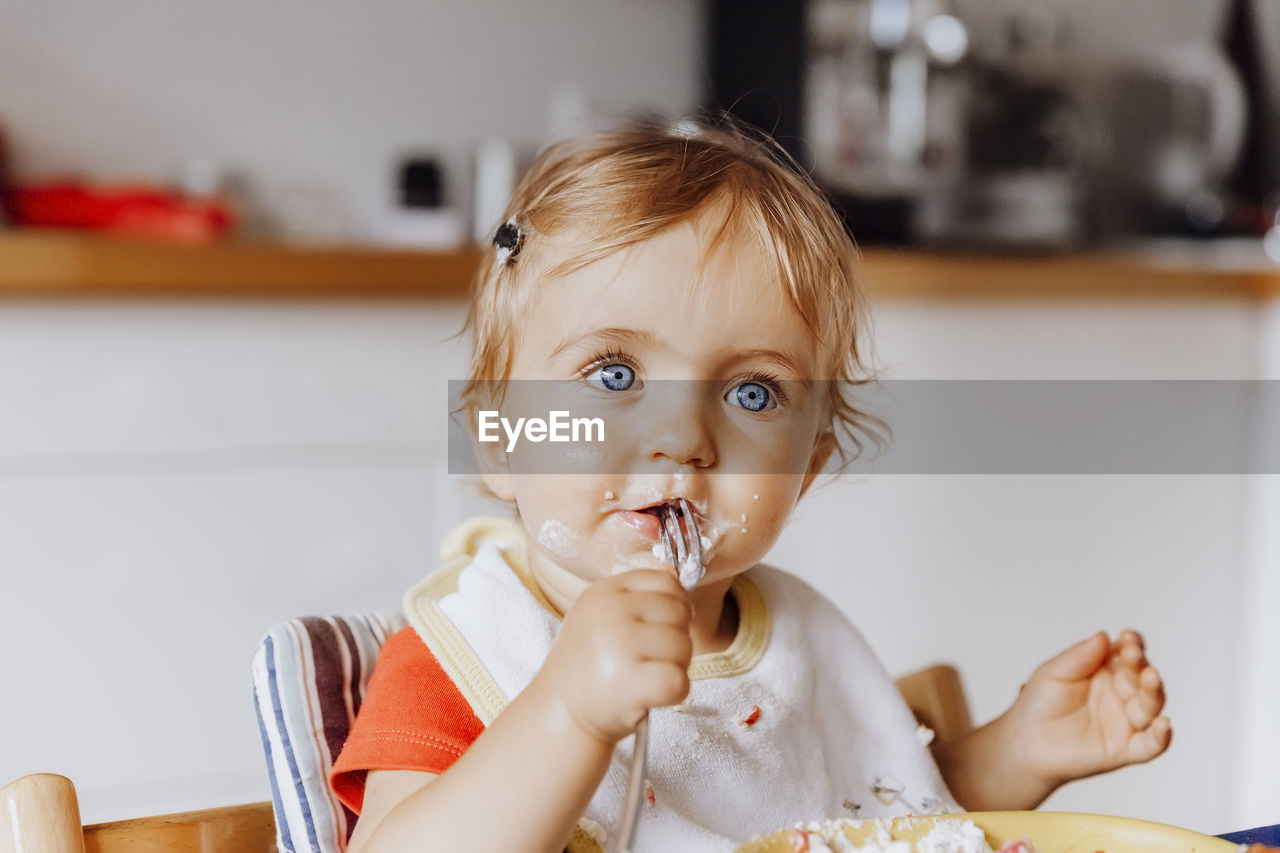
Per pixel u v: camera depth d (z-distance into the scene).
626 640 0.44
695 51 2.20
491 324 0.64
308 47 1.97
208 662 1.41
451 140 2.07
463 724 0.55
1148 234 2.30
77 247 1.29
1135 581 1.72
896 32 1.94
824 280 0.62
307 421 1.42
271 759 0.60
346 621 0.66
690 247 0.57
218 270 1.35
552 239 0.59
